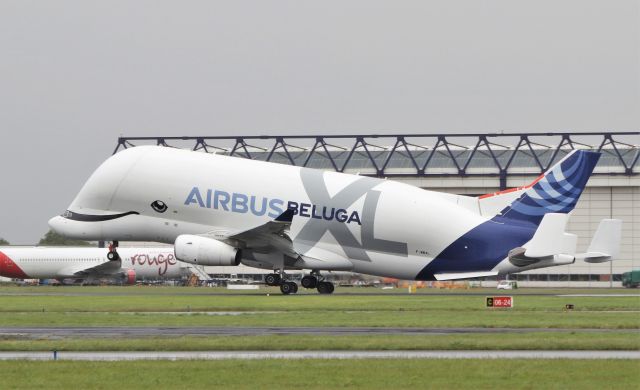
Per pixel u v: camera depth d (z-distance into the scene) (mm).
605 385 90750
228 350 121750
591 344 124312
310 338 132375
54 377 96000
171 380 94062
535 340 129000
